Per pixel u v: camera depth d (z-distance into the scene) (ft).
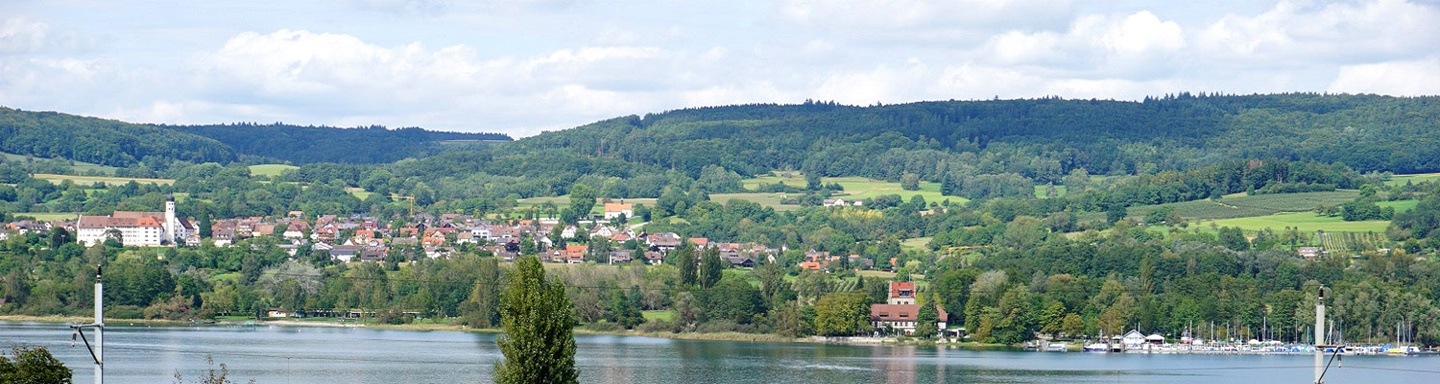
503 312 485.15
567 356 484.74
